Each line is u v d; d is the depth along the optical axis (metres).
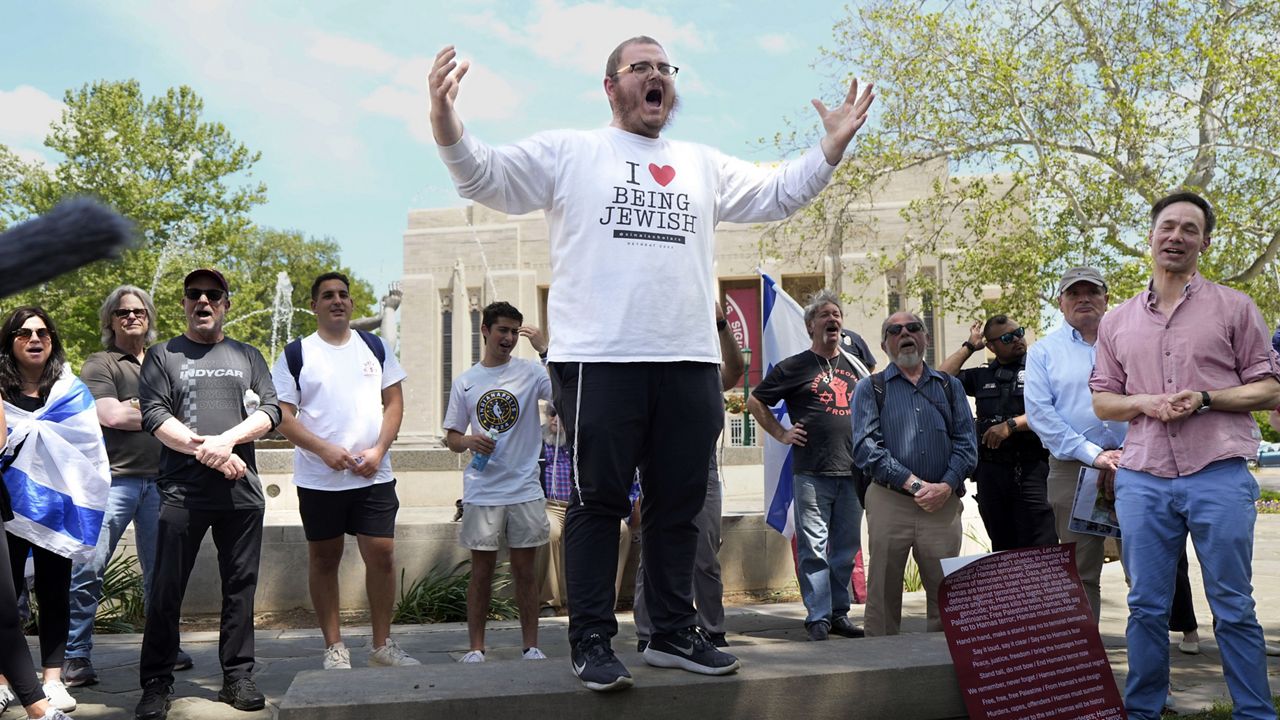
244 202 34.28
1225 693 4.60
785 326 7.22
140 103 33.31
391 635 6.54
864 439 5.45
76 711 4.61
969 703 3.60
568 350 3.22
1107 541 5.28
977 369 6.39
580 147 3.28
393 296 25.89
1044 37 21.38
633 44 3.35
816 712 3.42
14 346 4.61
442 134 2.97
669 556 3.45
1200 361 3.86
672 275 3.25
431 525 7.48
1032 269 21.70
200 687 5.02
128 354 5.50
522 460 5.43
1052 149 20.34
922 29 21.45
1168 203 4.02
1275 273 21.58
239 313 35.19
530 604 5.44
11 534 4.44
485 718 3.13
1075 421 5.04
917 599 7.66
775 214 3.56
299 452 5.14
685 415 3.31
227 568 4.59
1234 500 3.78
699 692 3.29
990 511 6.17
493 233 52.91
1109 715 3.77
